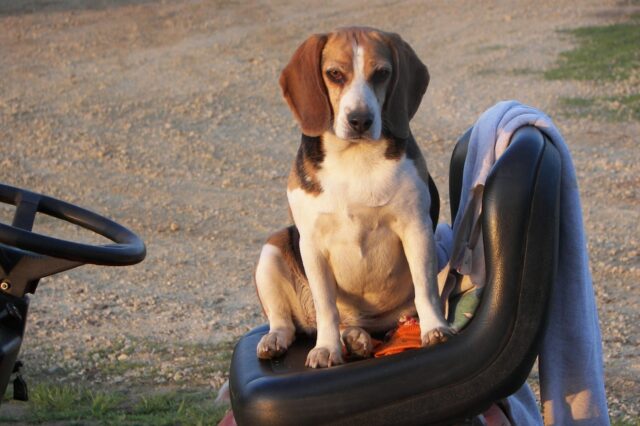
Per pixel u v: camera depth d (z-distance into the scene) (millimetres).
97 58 29266
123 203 17234
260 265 6199
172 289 13031
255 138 21109
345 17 35031
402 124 5664
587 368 5418
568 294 5383
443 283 6109
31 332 11297
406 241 5684
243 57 29016
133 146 20609
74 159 19828
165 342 10898
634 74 23844
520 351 4844
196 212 16672
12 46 31172
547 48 27859
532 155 4945
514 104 5691
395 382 4887
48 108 23578
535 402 6375
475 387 4879
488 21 32938
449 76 25562
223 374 9797
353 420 4918
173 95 24641
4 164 19484
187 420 8414
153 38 32094
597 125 20188
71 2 38406
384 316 6207
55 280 13406
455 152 6348
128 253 4879
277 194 17547
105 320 11758
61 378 9797
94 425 8406
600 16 32312
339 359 5449
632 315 11133
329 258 5844
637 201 15789
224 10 36844
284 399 4945
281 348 5703
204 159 19719
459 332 5145
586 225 14727
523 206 4824
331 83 5688
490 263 4875
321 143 5699
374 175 5578
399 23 33562
